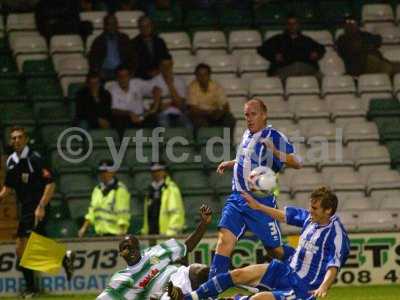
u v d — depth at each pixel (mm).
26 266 36969
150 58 48000
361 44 51156
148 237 38625
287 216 26766
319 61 51156
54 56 50250
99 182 42844
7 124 46750
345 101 49219
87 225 40500
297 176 45594
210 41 51844
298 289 25812
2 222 44125
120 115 46219
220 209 43594
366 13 54281
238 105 48844
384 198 44875
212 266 28688
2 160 45531
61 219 43000
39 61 49969
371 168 46594
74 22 51188
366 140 47656
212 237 38688
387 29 53312
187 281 27922
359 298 35688
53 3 51156
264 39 52406
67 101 48281
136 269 28047
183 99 47625
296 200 44844
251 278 26062
